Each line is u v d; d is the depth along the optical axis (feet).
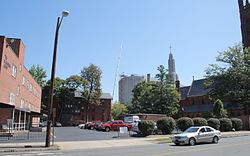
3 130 108.78
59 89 317.83
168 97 248.11
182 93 326.65
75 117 325.62
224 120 138.41
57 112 318.24
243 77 187.52
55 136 108.99
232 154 53.88
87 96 319.47
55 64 73.97
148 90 260.01
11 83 123.95
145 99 256.93
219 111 161.07
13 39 142.00
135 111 277.44
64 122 319.27
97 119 338.75
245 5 265.13
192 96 301.63
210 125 130.93
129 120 158.10
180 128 121.08
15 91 133.90
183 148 67.31
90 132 140.05
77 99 331.36
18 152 59.00
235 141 87.61
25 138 92.02
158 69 252.83
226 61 198.29
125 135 113.19
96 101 322.55
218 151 59.57
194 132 79.25
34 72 318.86
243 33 261.03
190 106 302.45
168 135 109.70
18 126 135.13
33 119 213.46
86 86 321.93
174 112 249.96
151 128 108.37
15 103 134.92
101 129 154.10
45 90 314.55
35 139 88.38
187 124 119.65
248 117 160.15
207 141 80.79
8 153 56.95
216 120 132.36
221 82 194.70
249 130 153.99
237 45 197.36
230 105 207.51
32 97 196.03
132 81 535.19
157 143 84.89
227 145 73.92
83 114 330.75
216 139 83.25
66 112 322.96
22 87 152.56
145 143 83.92
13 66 127.13
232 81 190.80
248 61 191.52
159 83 252.62
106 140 90.79
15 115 148.66
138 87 303.27
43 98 312.09
